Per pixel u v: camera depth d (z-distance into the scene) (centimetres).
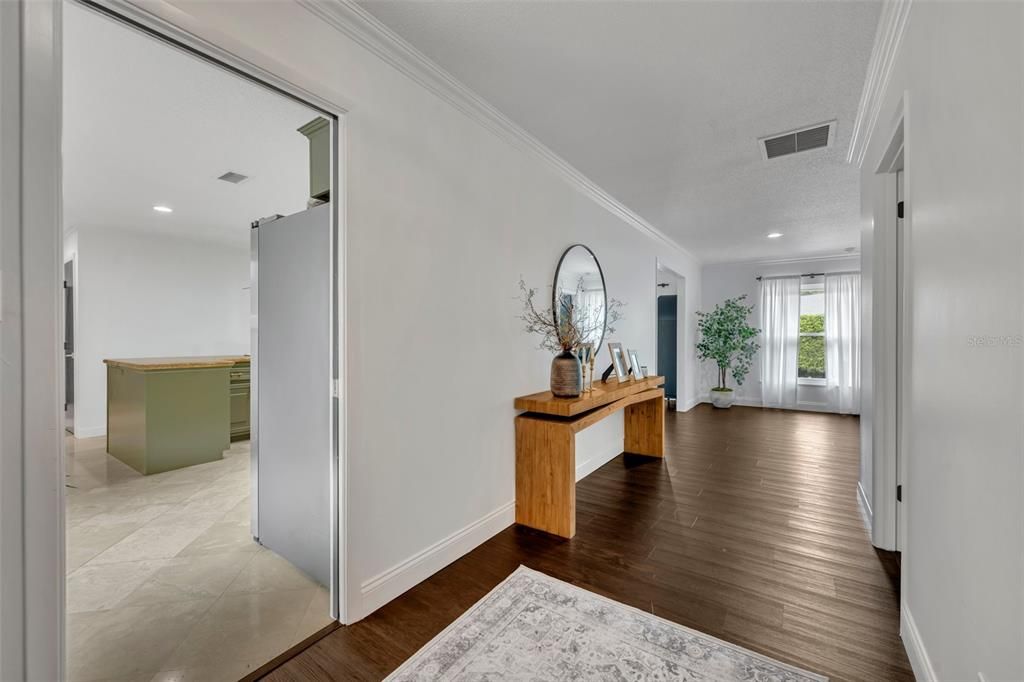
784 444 477
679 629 174
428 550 217
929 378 140
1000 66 93
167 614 186
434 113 221
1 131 84
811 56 204
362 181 184
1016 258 87
